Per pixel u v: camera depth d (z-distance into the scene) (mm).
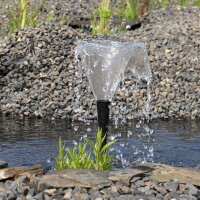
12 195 9883
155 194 9938
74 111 18984
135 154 13766
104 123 12031
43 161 13023
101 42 12594
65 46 21891
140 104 19375
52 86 20250
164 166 10953
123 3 30938
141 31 24656
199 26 24656
